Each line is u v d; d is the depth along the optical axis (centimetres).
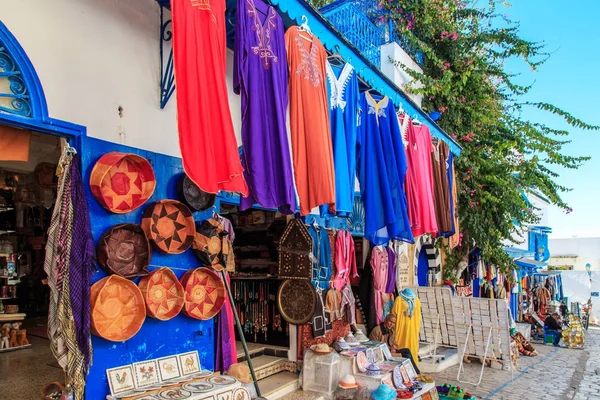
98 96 339
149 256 344
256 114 328
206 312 388
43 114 300
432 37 955
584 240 3219
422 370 780
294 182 357
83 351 291
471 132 990
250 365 409
